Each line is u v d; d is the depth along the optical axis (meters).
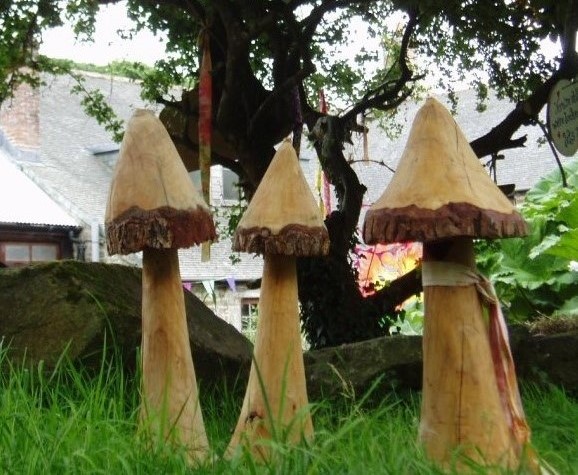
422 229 2.83
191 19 7.68
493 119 19.70
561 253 8.91
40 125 21.64
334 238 6.73
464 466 2.94
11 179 19.34
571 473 3.09
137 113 3.32
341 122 6.98
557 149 6.48
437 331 3.02
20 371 4.00
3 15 7.16
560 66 6.63
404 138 20.28
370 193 19.05
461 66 7.70
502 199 2.95
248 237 3.25
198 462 3.06
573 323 6.77
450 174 2.89
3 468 2.83
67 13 7.38
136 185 3.18
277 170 3.31
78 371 4.20
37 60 8.20
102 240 18.47
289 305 3.35
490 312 3.08
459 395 2.98
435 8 6.55
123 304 4.42
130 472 2.76
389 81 7.36
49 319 4.32
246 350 5.08
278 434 3.14
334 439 2.96
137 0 7.00
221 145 7.48
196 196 3.28
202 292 16.89
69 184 19.70
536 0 6.52
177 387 3.29
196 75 8.03
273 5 6.38
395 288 6.97
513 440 3.00
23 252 18.06
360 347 4.88
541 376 5.04
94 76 22.61
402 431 3.41
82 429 3.29
